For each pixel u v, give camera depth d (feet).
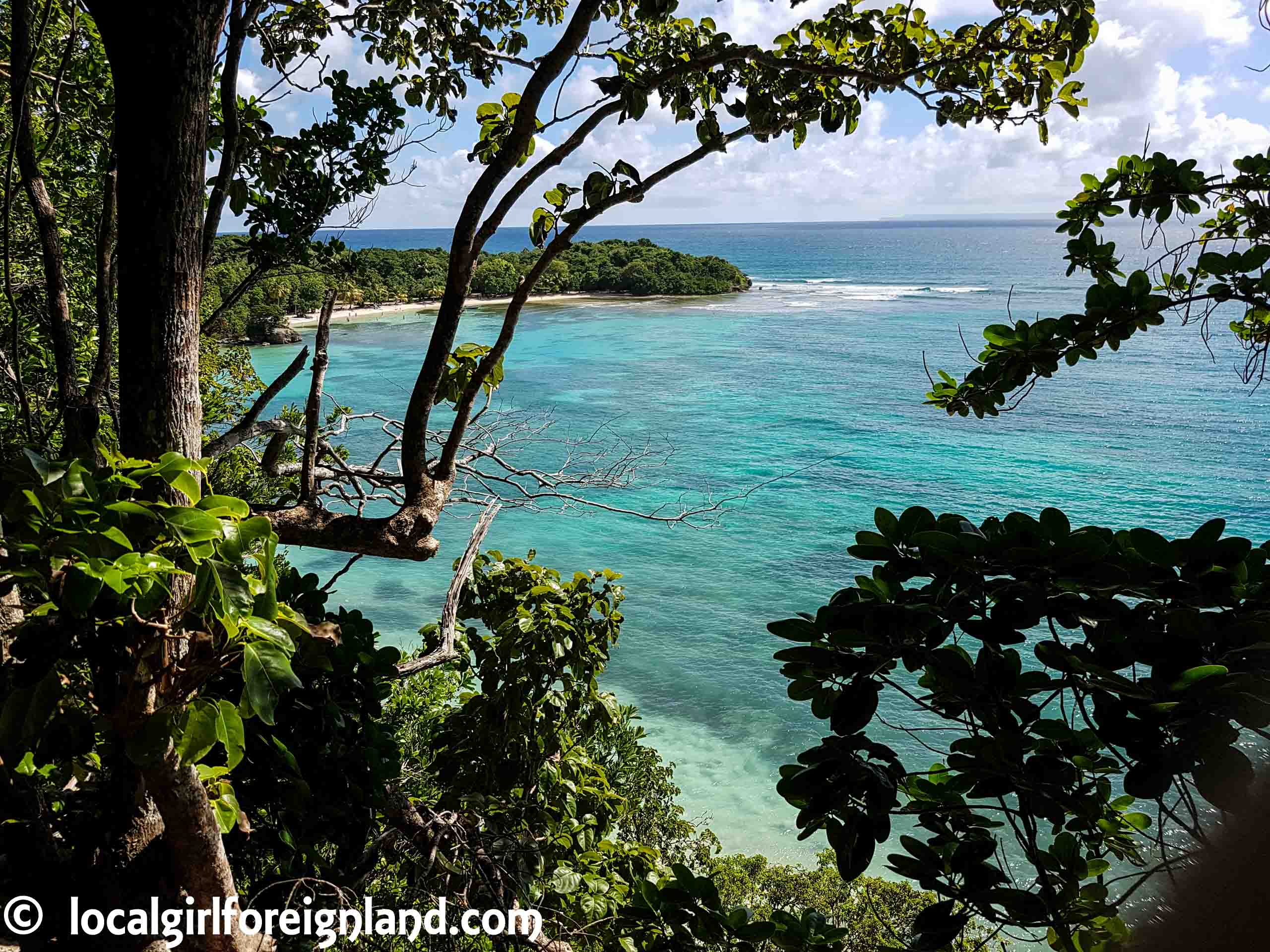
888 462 150.20
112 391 20.06
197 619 8.02
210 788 10.21
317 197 16.58
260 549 7.61
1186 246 11.31
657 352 242.17
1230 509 124.77
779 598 96.07
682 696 75.36
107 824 11.07
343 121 16.70
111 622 7.55
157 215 8.90
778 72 13.55
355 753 13.32
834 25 13.24
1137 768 5.18
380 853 15.20
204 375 45.09
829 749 6.52
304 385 133.49
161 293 9.07
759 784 63.57
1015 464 150.10
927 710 6.59
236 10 11.21
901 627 6.47
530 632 16.48
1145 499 130.41
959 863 6.73
